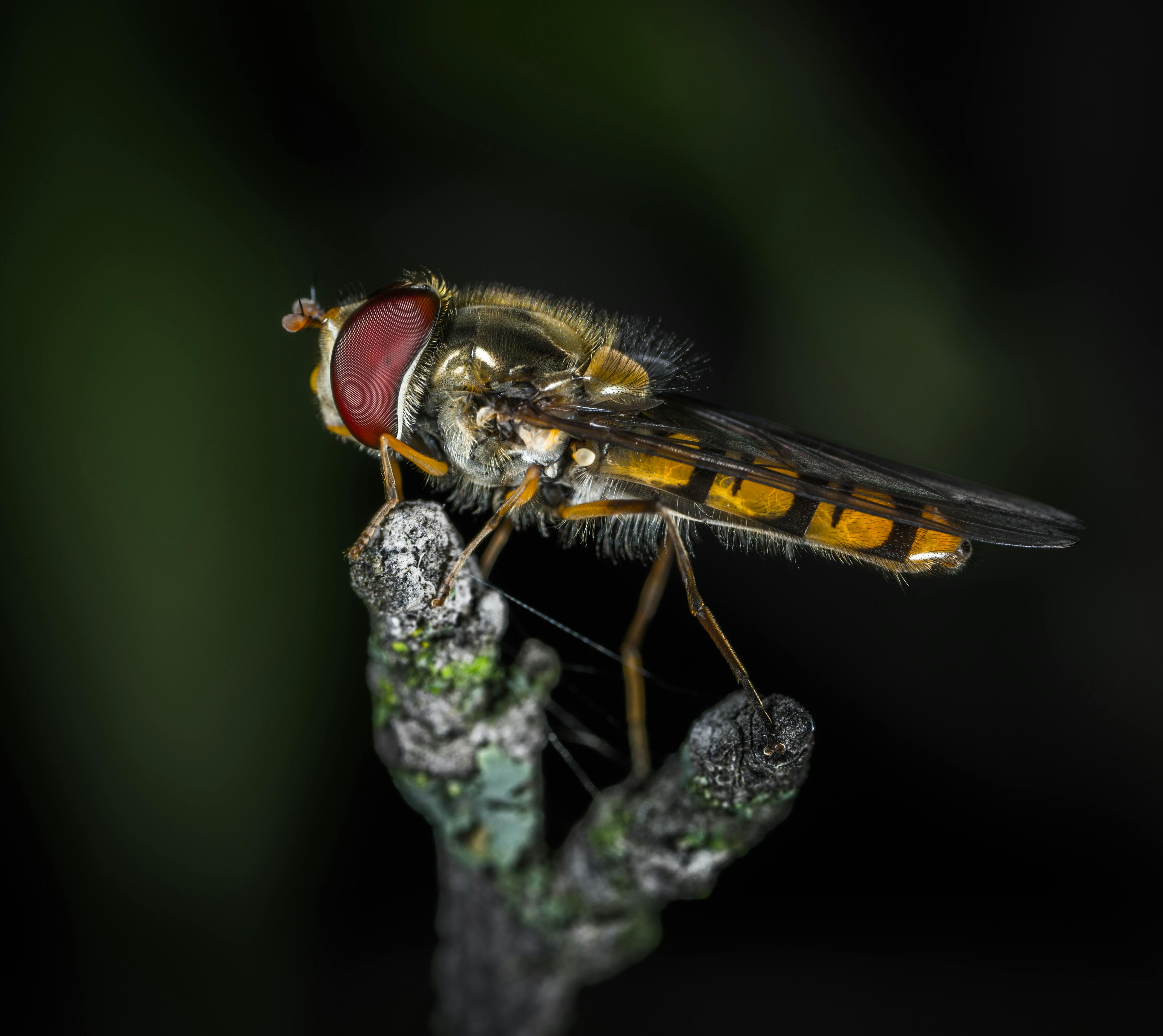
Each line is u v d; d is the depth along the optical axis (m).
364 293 0.09
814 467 0.09
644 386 0.09
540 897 0.08
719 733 0.08
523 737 0.08
